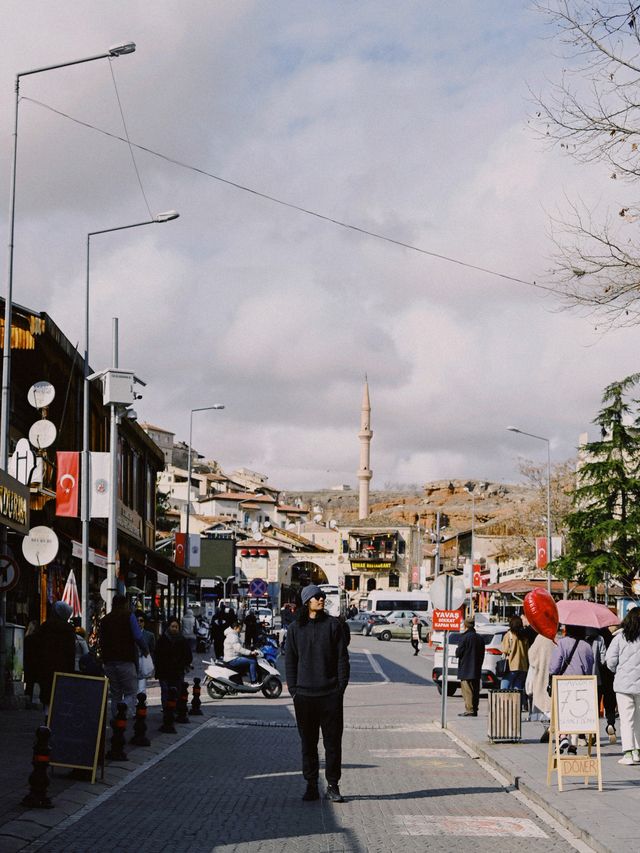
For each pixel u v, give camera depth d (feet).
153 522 183.73
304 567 487.20
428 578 475.72
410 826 35.37
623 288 47.50
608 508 193.77
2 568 66.33
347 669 40.55
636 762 51.06
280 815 37.01
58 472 84.79
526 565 275.39
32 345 88.58
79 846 30.76
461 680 82.79
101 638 53.78
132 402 81.71
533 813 38.96
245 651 100.42
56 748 42.50
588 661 53.62
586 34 42.37
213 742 60.85
